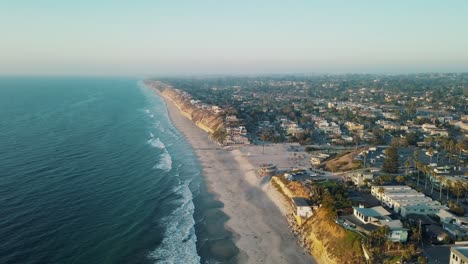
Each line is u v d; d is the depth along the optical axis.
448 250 87.50
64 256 90.31
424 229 97.25
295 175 149.62
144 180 148.75
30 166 156.38
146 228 107.62
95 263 88.50
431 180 139.38
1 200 119.56
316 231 101.25
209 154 196.88
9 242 94.50
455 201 117.94
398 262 81.75
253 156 188.88
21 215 109.75
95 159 173.12
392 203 112.44
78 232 102.06
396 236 90.69
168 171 162.62
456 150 178.00
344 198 114.88
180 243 100.94
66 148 190.88
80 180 142.88
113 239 100.00
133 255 93.31
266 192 141.00
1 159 165.00
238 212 123.19
